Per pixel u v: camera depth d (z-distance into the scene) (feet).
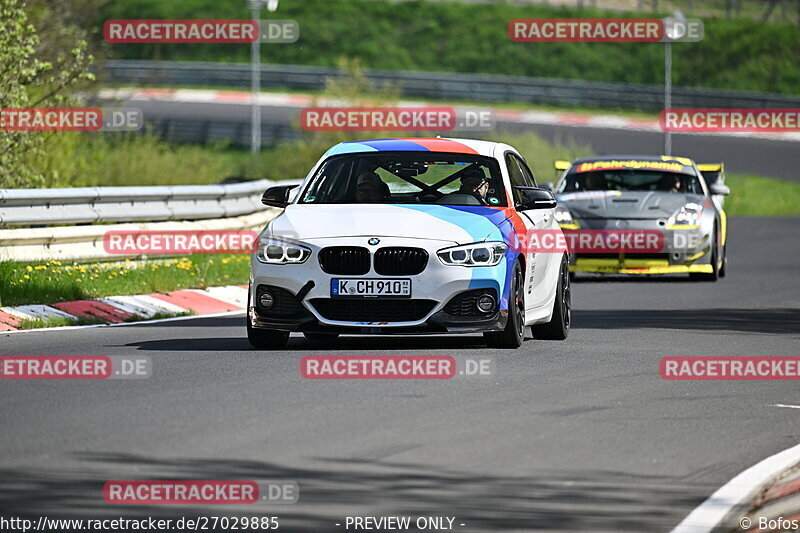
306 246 130.82
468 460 85.66
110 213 210.59
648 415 103.60
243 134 549.54
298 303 130.72
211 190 236.63
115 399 105.19
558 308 149.07
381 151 144.87
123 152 335.06
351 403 104.83
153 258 212.64
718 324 166.91
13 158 246.06
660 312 180.96
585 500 76.13
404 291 129.39
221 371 119.96
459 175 143.33
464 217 134.82
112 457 84.43
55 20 320.91
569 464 85.40
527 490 78.13
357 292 129.49
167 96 648.79
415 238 130.52
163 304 179.01
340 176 142.92
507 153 150.41
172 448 87.35
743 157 553.64
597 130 595.88
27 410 100.22
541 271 144.36
